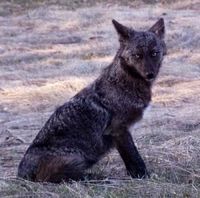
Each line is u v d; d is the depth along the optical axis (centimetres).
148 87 1392
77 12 4484
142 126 1861
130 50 1366
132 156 1383
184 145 1585
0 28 4172
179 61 2883
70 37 3731
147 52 1365
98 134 1373
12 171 1534
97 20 4122
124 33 1389
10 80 2748
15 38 3809
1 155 1702
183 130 1808
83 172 1374
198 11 4316
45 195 1269
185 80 2523
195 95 2275
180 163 1462
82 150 1367
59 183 1345
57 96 2375
